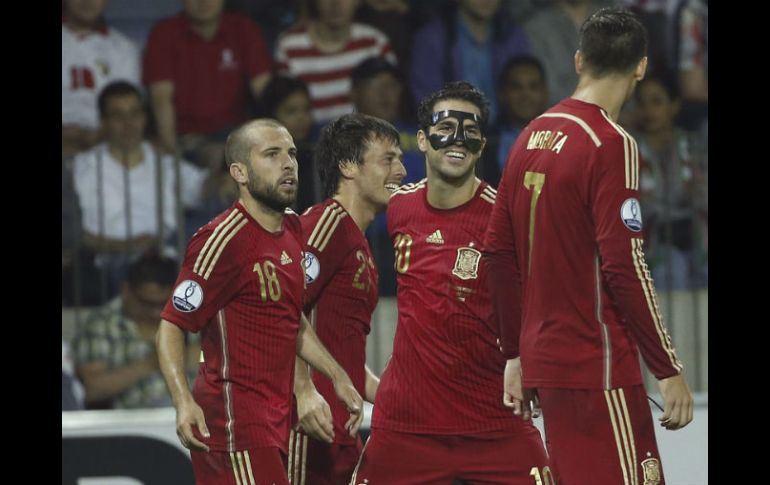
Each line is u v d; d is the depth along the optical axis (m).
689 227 25.64
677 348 24.06
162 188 23.14
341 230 16.75
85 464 20.28
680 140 25.70
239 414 15.18
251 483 15.20
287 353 15.50
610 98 14.08
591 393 13.83
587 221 13.70
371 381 17.34
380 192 16.89
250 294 15.19
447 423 15.95
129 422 20.31
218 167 26.27
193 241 15.23
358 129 16.91
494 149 24.75
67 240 24.61
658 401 21.97
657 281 25.64
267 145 15.23
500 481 16.05
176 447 20.34
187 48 27.19
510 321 14.90
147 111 26.94
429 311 15.90
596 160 13.52
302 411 16.03
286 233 15.76
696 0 29.06
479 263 15.70
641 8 28.97
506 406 15.74
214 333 15.27
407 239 16.17
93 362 23.72
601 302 13.81
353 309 16.89
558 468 14.16
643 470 13.87
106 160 25.78
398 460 16.14
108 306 24.23
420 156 27.23
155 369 24.06
